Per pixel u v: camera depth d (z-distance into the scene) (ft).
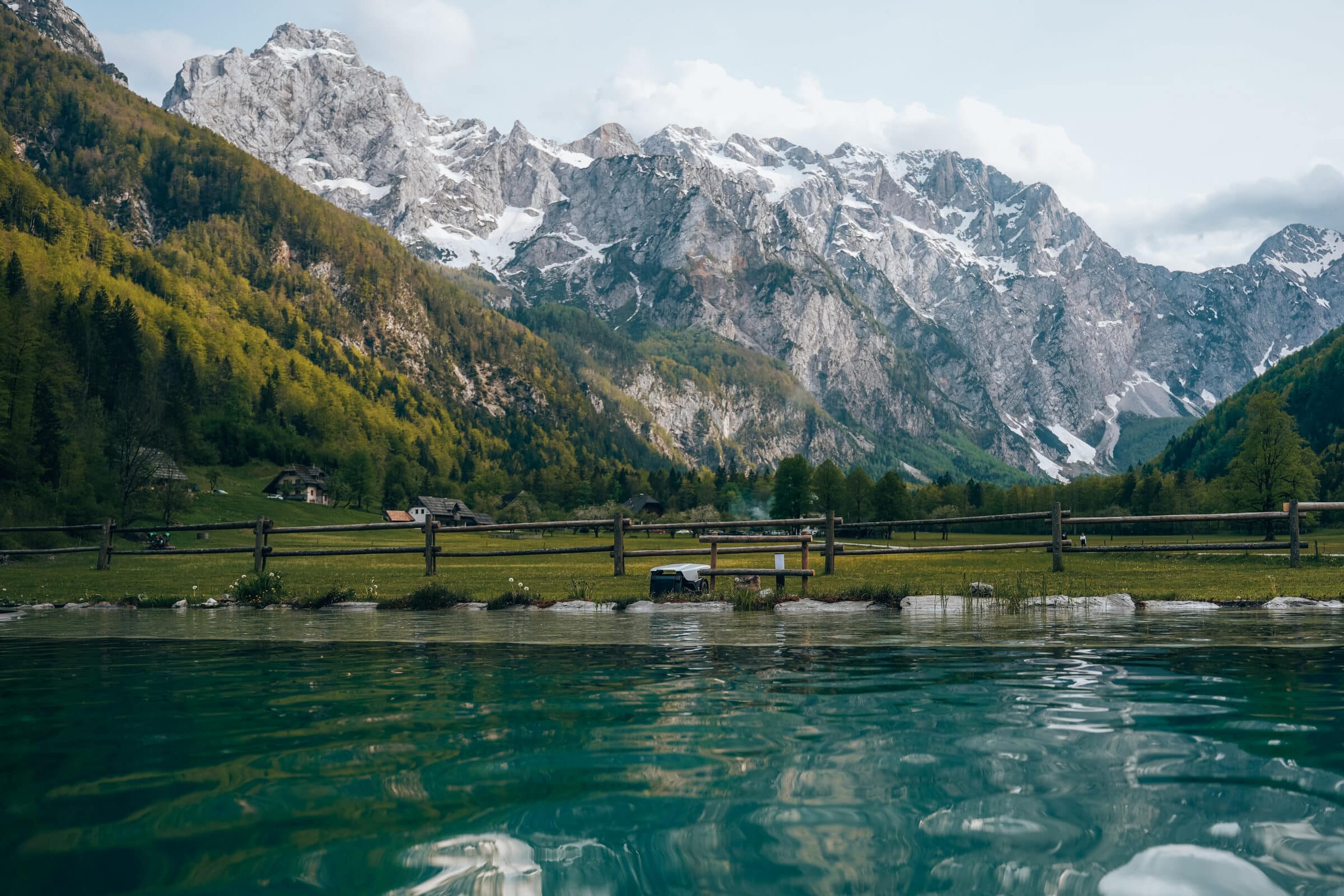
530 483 568.82
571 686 14.70
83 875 6.09
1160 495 444.14
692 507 531.91
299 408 490.08
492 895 5.69
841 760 9.42
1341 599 32.96
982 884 5.88
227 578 57.62
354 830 7.14
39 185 549.95
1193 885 5.83
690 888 5.82
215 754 9.84
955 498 560.20
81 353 338.54
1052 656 18.08
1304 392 554.87
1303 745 9.91
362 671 16.78
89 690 14.56
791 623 27.58
